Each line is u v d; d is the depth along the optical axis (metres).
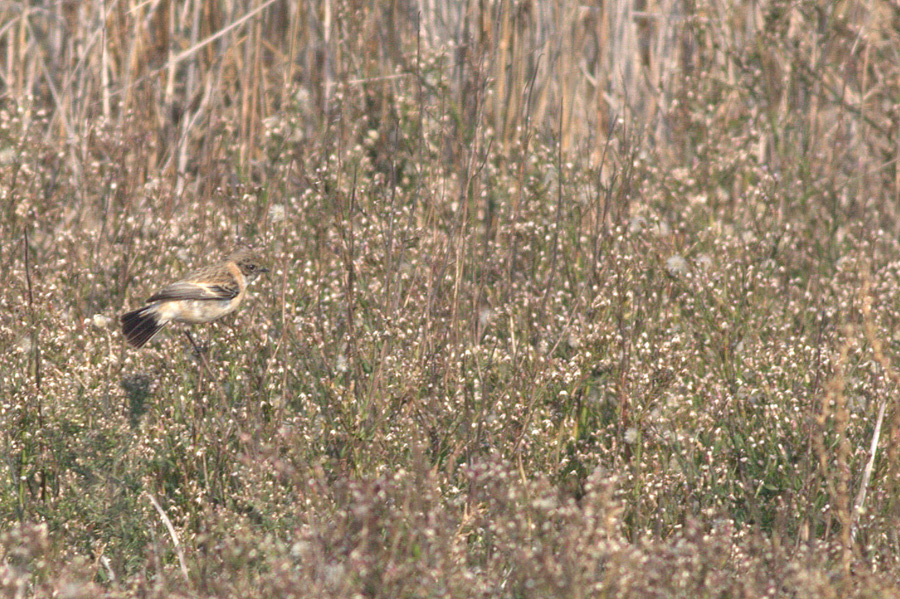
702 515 10.70
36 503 10.60
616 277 13.20
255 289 13.56
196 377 11.94
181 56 20.05
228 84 21.11
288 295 13.52
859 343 13.03
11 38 20.64
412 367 11.70
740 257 14.95
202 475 11.42
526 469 11.41
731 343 13.24
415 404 11.55
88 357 12.29
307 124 19.73
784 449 11.53
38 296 12.36
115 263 14.66
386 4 21.20
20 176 16.50
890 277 15.29
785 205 18.34
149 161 19.30
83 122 18.83
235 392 11.87
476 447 11.15
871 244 16.09
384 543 9.34
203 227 15.10
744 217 17.62
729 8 20.92
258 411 11.35
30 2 21.94
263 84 20.14
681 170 18.28
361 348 12.20
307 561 8.57
